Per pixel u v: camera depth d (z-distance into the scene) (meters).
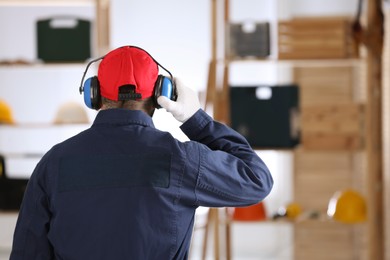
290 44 6.70
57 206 2.93
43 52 6.83
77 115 7.24
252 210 6.88
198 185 2.93
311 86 8.28
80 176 2.92
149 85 2.99
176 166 2.91
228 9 7.02
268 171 3.09
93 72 7.24
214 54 6.68
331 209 7.11
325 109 6.81
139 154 2.93
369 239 6.73
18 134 10.53
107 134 2.97
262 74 10.37
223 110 6.84
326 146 6.83
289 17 9.71
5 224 9.52
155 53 10.46
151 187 2.90
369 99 6.71
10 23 10.50
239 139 3.11
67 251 2.94
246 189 2.98
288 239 10.18
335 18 7.32
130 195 2.90
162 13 10.45
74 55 6.82
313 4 9.65
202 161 2.93
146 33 10.45
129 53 3.00
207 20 10.42
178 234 2.94
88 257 2.92
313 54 6.70
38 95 10.54
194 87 10.41
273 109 6.72
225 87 6.86
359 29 6.63
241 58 6.69
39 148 10.53
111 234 2.90
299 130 6.84
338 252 8.03
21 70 10.52
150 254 2.92
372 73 6.68
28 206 2.98
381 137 6.73
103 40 7.01
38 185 2.96
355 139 6.80
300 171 8.20
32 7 10.48
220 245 7.14
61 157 2.96
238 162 3.00
